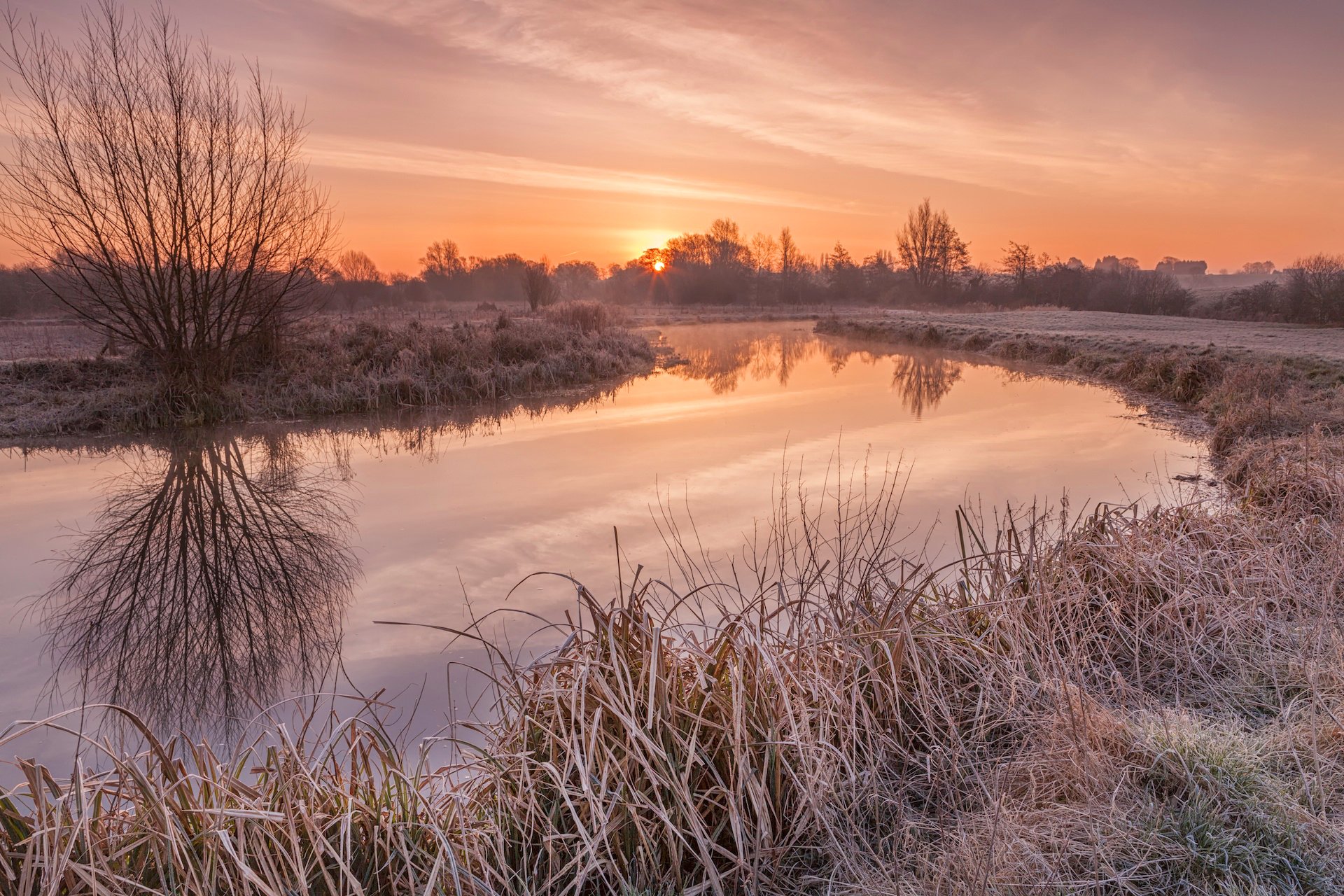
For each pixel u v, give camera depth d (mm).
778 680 2680
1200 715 3182
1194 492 6773
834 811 2627
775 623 4156
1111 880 2199
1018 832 2406
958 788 2834
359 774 2711
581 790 2445
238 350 14898
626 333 27812
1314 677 3129
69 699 4680
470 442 12000
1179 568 4121
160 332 13484
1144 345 21125
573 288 80312
